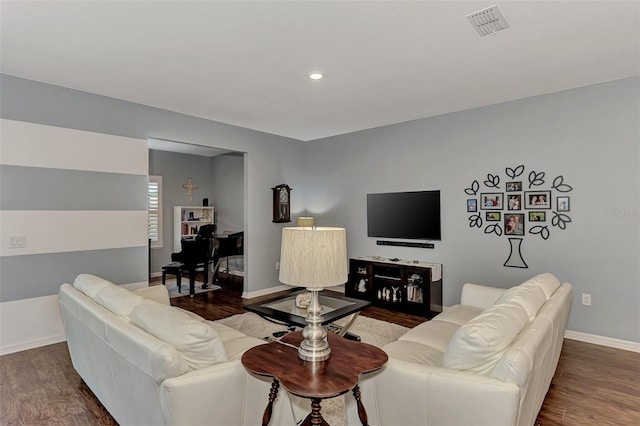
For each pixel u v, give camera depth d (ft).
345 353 6.02
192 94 12.61
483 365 5.32
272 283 18.95
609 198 11.44
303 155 20.74
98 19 7.67
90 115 12.41
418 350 7.46
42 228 11.44
